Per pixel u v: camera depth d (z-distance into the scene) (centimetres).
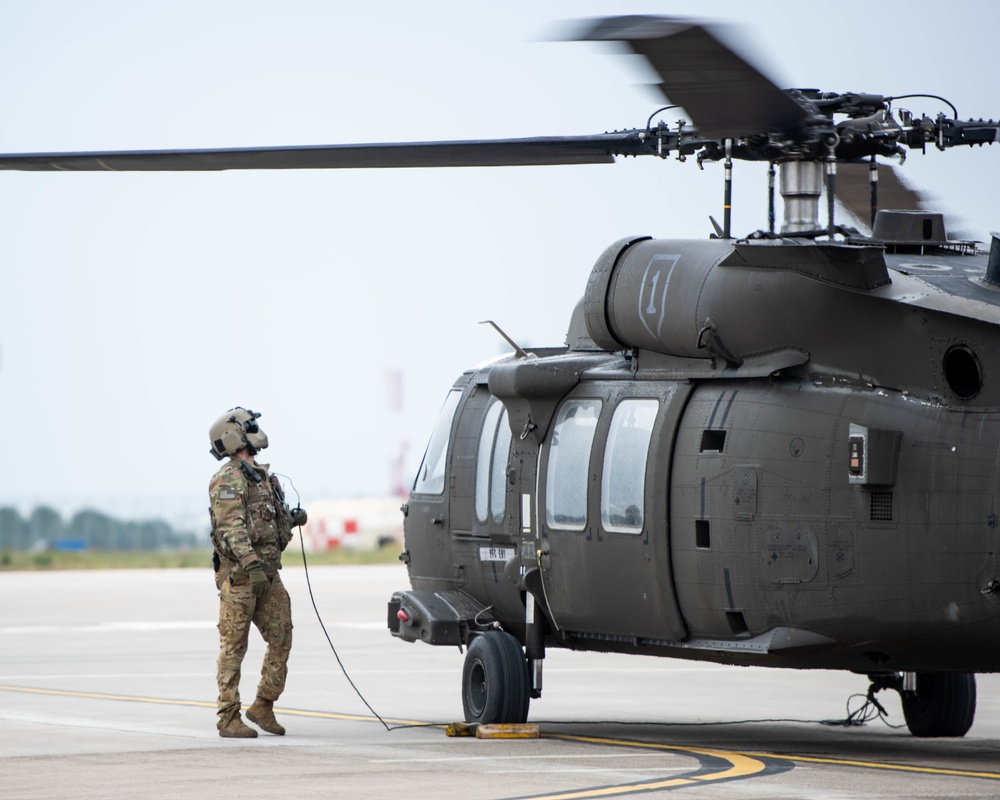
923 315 2509
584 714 3616
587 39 1650
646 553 2833
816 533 2566
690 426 2791
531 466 3116
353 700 3856
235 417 3028
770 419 2653
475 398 3425
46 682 4272
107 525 16538
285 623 3055
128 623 6669
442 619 3278
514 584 3186
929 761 2667
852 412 2553
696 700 3969
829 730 3331
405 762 2577
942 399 2483
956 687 3136
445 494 3400
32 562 13950
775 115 2059
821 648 2602
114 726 3192
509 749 2792
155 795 2202
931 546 2445
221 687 2984
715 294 2734
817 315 2625
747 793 2202
